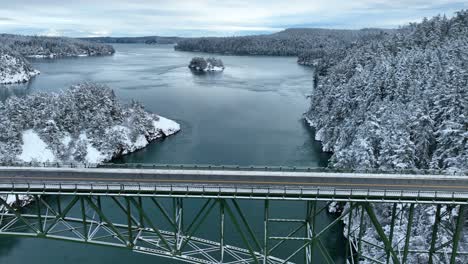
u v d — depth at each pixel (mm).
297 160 86125
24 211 61312
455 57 87188
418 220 48719
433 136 62406
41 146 87000
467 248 41875
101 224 37344
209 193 34781
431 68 85438
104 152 90500
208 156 89500
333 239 53688
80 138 93188
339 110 94188
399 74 87000
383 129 64188
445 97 63938
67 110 96562
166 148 96688
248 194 34656
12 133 82438
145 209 60344
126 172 40781
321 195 34594
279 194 34625
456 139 54750
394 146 56594
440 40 118875
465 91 63688
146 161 88625
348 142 79062
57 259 49688
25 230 55562
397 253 40656
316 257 50031
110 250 51781
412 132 62406
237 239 53406
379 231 34656
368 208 34375
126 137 96125
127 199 34438
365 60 121875
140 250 35438
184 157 89438
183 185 35281
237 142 99625
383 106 74750
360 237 35219
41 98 99250
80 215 59031
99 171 41406
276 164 83438
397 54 114188
